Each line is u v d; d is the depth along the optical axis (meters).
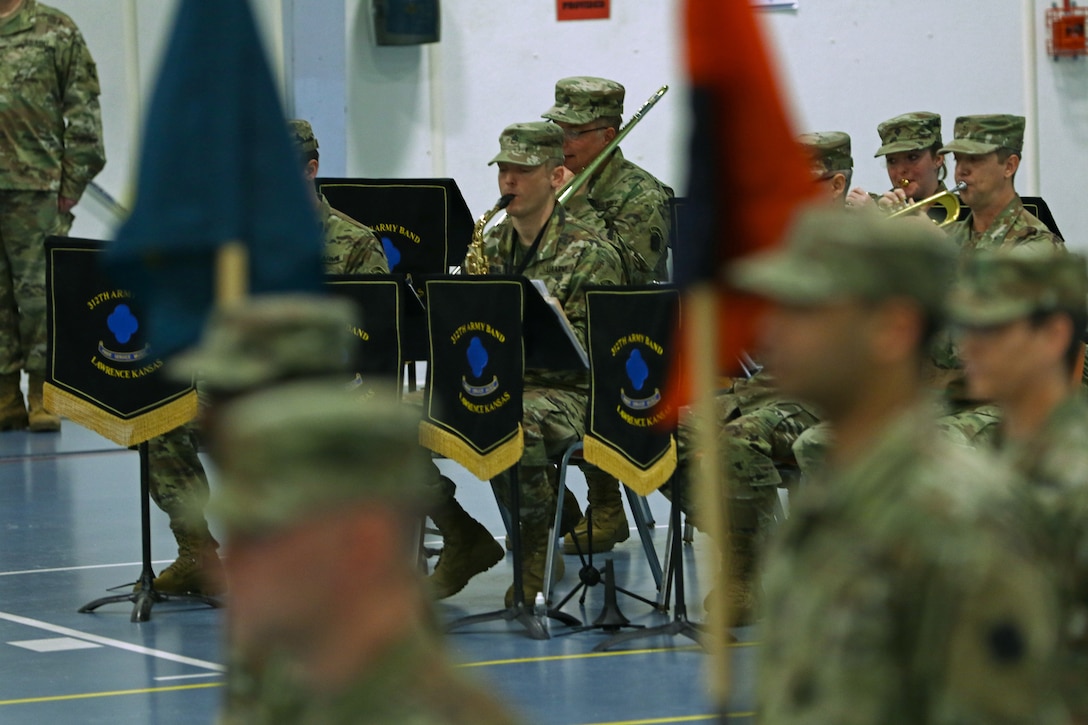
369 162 38.06
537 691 15.49
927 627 5.07
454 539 19.70
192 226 8.34
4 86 32.16
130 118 37.78
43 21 32.53
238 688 4.67
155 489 19.50
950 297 8.73
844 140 22.64
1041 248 8.91
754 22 7.41
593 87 26.39
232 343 4.50
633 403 17.77
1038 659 5.02
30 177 32.59
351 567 3.74
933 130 26.39
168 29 8.55
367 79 37.88
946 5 39.41
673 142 39.06
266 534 3.69
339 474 3.69
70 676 16.25
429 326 18.03
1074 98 39.84
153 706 15.09
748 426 17.98
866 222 5.39
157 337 8.43
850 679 5.14
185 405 18.66
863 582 5.14
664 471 17.75
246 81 8.47
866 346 5.36
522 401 18.05
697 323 7.38
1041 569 5.14
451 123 38.44
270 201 8.45
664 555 22.86
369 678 3.92
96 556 22.62
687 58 7.44
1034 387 8.74
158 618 18.94
